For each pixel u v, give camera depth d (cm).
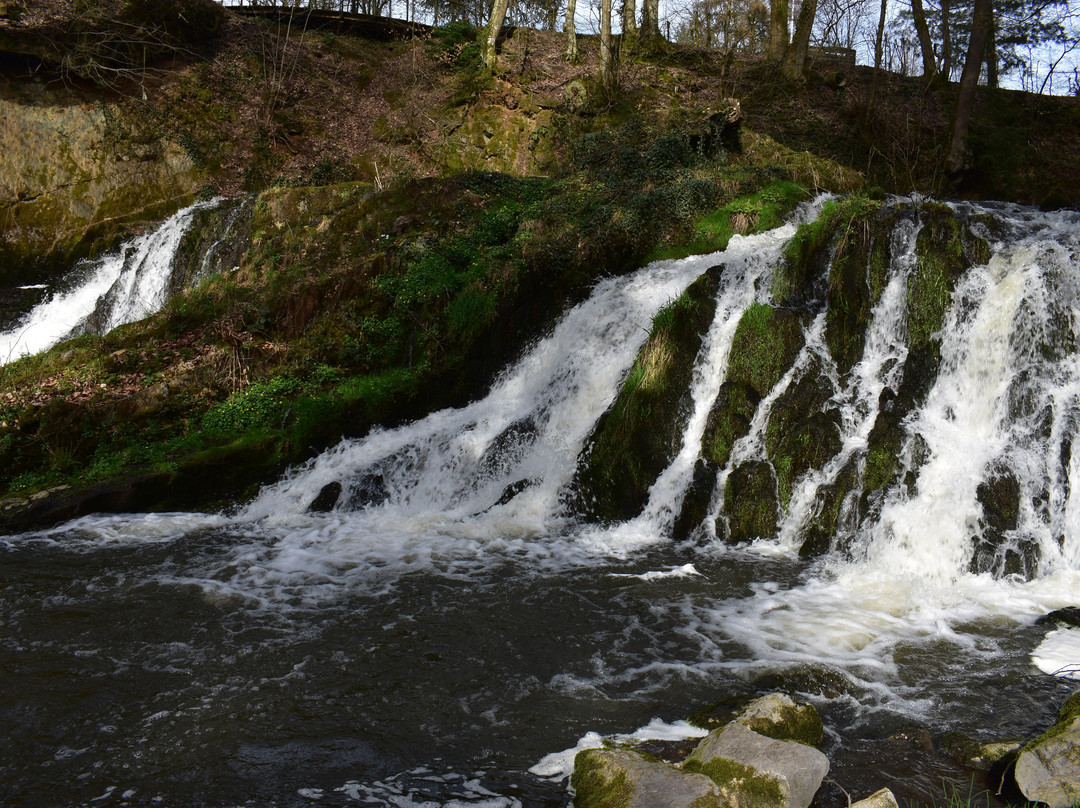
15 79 2181
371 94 2552
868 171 2186
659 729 561
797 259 1159
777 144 1822
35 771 516
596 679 640
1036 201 2166
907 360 1018
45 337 1956
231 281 1634
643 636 717
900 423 959
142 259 1953
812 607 779
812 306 1138
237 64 2462
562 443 1145
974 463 895
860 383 1035
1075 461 865
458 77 2491
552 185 1678
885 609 771
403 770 517
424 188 1639
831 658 669
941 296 1030
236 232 1820
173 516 1099
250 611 778
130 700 607
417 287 1409
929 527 864
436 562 921
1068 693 599
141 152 2233
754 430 1046
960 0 2625
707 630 727
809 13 2528
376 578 869
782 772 449
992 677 630
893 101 2517
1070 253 980
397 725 573
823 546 921
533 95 2330
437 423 1270
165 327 1452
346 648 697
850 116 2397
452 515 1105
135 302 1902
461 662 671
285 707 598
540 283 1375
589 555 944
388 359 1364
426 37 2712
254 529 1055
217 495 1148
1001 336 967
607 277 1377
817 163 1694
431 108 2411
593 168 1778
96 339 1542
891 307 1062
